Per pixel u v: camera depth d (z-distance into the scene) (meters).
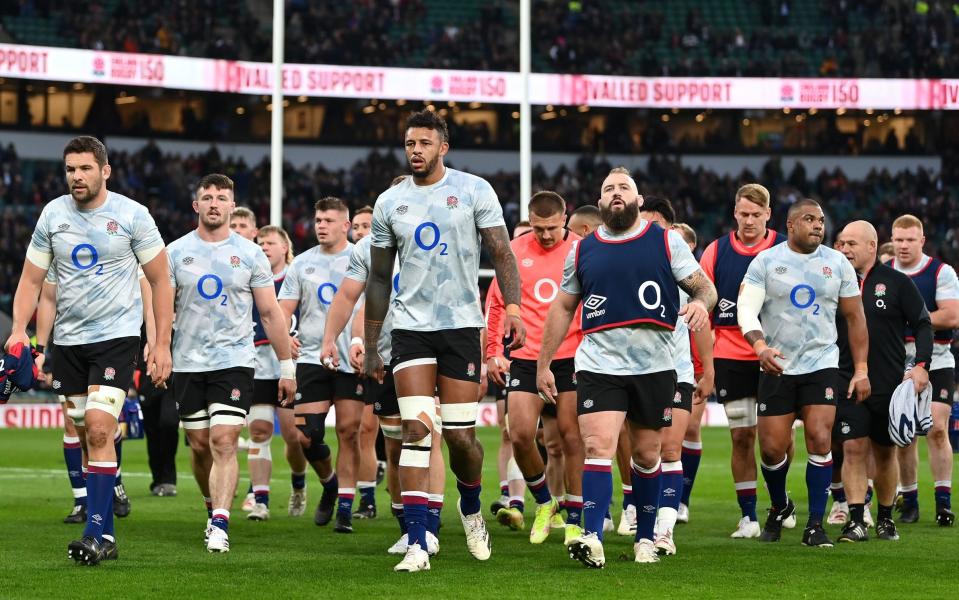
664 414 11.80
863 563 12.15
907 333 16.72
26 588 10.25
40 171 62.34
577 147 68.50
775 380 13.70
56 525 14.95
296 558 12.29
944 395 16.30
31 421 41.78
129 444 34.66
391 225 11.74
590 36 67.62
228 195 13.78
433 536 12.66
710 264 15.26
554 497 15.56
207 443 14.02
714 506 18.19
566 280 12.11
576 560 12.21
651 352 11.71
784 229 65.31
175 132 64.25
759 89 55.72
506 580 10.85
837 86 56.09
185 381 13.70
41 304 13.70
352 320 15.56
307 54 64.06
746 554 12.82
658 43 68.00
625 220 11.78
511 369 14.38
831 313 13.64
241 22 63.56
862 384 13.66
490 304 15.16
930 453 16.12
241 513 17.20
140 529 14.80
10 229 55.53
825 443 13.56
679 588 10.49
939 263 16.88
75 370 12.07
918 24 66.56
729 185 66.62
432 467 12.85
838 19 68.06
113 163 61.78
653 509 12.18
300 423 15.59
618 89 54.91
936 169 68.12
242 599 9.76
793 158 69.19
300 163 66.81
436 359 11.72
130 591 10.12
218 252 13.71
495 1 68.88
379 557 12.39
